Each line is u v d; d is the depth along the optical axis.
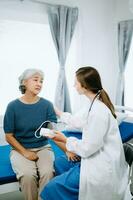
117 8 4.01
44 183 2.04
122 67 3.92
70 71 3.87
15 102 2.26
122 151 1.95
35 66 3.56
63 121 2.71
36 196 2.07
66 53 3.56
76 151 1.90
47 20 3.52
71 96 3.90
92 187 1.82
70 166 2.17
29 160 2.15
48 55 3.64
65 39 3.53
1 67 3.33
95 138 1.82
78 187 1.88
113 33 4.09
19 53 3.43
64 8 3.47
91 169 1.84
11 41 3.36
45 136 2.22
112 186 1.84
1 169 2.13
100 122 1.83
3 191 2.08
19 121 2.23
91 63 3.96
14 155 2.19
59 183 1.89
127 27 3.84
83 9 3.77
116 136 1.93
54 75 3.71
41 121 2.29
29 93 2.28
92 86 1.93
